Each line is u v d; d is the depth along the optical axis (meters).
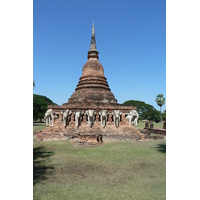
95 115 21.59
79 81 28.73
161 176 8.34
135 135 19.89
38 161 10.85
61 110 22.03
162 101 67.25
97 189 6.86
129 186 7.16
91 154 12.68
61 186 7.14
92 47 30.12
